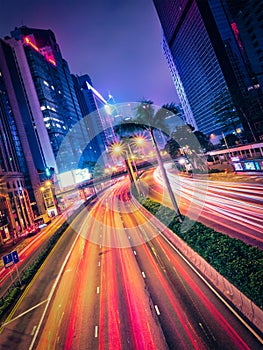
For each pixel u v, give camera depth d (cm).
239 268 1224
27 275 2420
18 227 6134
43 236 4753
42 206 8081
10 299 1942
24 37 13388
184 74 17538
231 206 2772
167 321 1201
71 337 1278
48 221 6756
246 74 12275
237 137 8594
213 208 2886
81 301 1641
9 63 10788
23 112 10612
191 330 1097
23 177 7531
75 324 1389
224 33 12425
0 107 7325
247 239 1788
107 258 2369
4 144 6844
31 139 10425
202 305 1248
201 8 12512
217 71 12950
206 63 13850
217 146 9262
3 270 3278
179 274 1647
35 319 1573
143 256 2166
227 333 1020
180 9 14362
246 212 2417
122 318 1323
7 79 8294
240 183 3831
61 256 2884
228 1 8419
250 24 8019
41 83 12256
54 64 14788
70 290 1866
